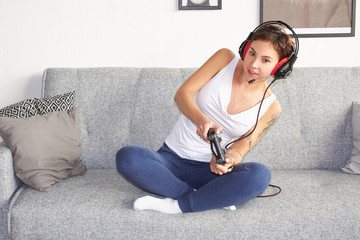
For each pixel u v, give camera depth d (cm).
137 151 135
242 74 142
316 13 210
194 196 135
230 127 143
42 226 133
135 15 209
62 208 134
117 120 183
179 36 212
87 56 212
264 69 127
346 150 183
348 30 212
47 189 145
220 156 127
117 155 137
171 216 133
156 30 211
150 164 135
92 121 183
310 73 189
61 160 158
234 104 141
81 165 170
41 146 152
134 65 213
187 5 207
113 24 209
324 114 183
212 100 141
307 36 211
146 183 136
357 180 161
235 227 130
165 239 131
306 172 176
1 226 138
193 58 213
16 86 212
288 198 142
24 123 154
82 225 132
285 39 125
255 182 130
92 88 185
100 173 172
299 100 186
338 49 213
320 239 133
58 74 188
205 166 148
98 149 182
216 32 211
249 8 210
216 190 133
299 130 184
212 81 143
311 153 183
